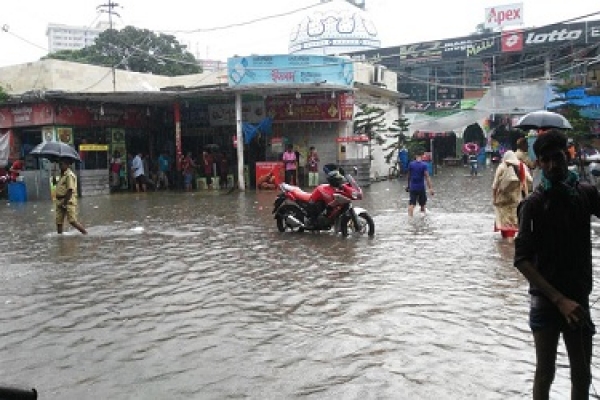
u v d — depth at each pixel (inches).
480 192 792.9
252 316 239.0
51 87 981.2
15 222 597.0
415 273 308.8
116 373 183.3
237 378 176.4
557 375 169.9
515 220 405.7
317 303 255.6
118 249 406.9
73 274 328.2
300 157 1032.2
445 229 461.4
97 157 1005.2
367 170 985.5
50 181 884.6
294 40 2007.9
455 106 1642.5
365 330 217.3
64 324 236.1
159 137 1117.7
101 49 1700.3
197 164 1095.6
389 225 492.4
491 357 188.2
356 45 1919.3
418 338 207.8
